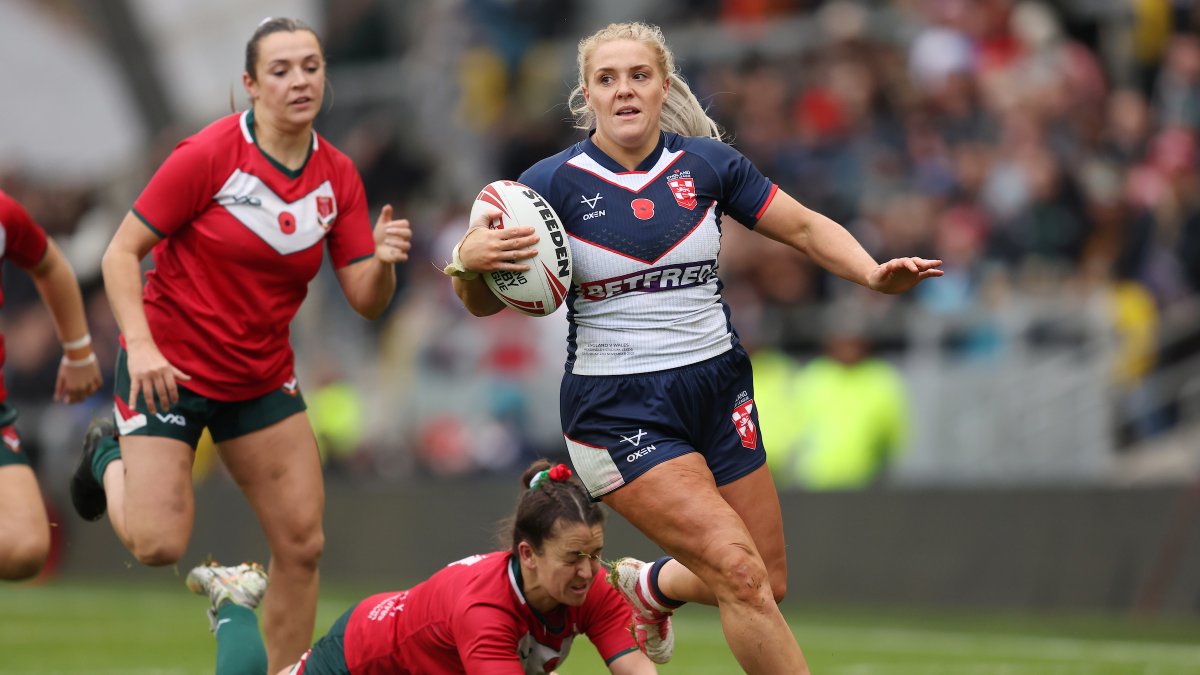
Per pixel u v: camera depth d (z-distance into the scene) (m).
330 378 52.12
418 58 61.34
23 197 65.50
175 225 20.42
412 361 50.47
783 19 54.12
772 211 18.42
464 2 59.94
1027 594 38.81
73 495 22.42
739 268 47.03
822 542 42.00
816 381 42.78
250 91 20.77
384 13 62.19
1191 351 40.38
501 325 48.78
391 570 48.84
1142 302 41.22
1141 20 48.41
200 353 20.72
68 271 22.34
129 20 64.94
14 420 21.06
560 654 18.66
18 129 66.12
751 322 46.03
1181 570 36.91
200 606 43.69
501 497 46.38
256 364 20.91
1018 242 43.59
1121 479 39.06
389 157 58.50
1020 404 40.44
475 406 48.91
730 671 29.08
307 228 20.94
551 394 47.53
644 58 17.78
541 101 57.59
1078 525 38.41
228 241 20.50
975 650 31.62
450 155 58.59
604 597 18.58
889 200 47.03
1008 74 47.34
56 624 38.75
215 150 20.42
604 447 17.73
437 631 18.12
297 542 21.09
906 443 41.81
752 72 52.66
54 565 54.22
